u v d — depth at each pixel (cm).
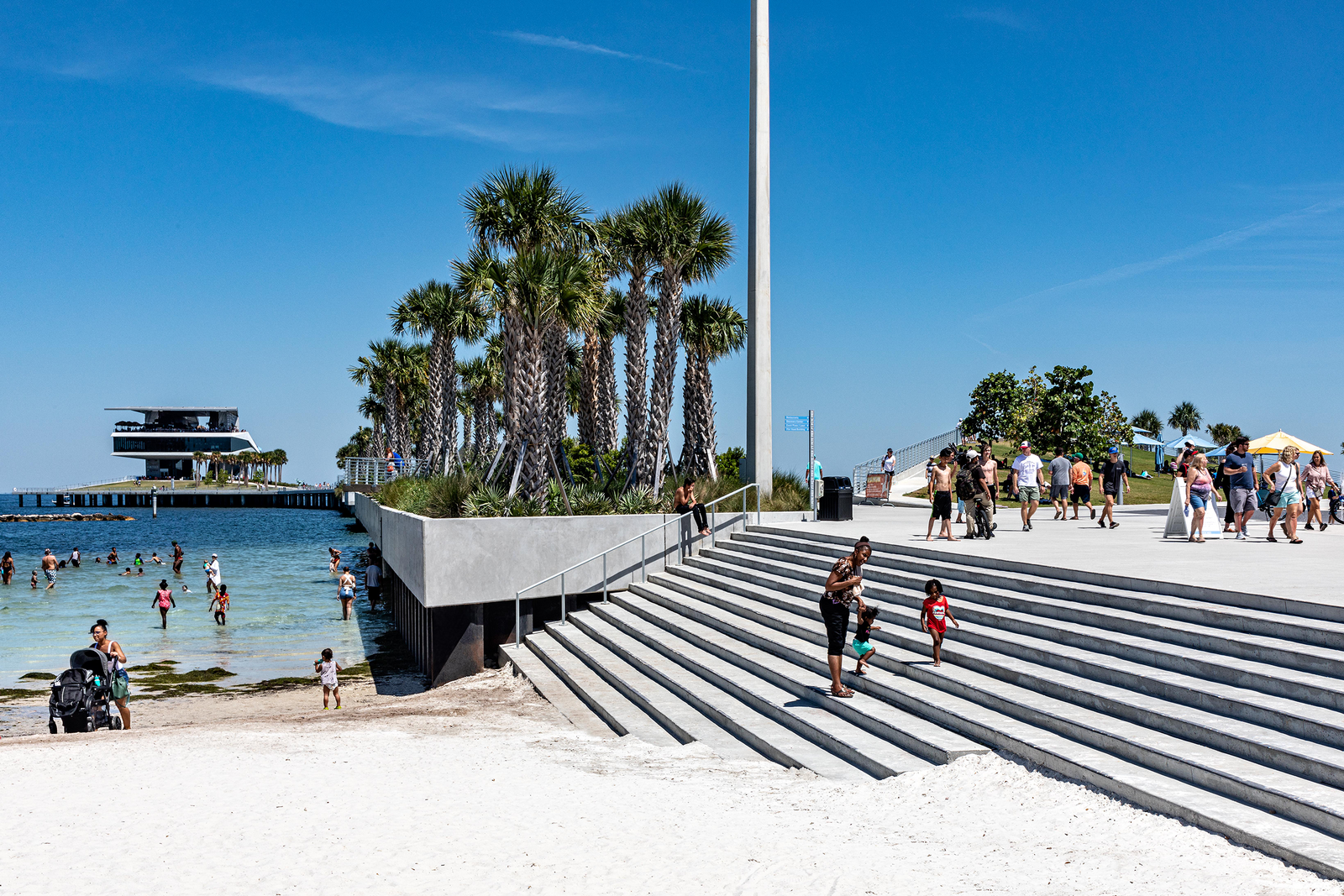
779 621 1430
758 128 2273
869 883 588
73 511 17488
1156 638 965
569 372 4312
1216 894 548
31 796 832
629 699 1387
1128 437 6041
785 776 922
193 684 2094
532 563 1966
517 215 2259
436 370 4184
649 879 599
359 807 788
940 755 873
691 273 2653
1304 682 762
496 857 648
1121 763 755
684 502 2128
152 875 612
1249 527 2064
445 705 1536
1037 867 609
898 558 1527
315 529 10538
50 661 2430
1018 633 1112
